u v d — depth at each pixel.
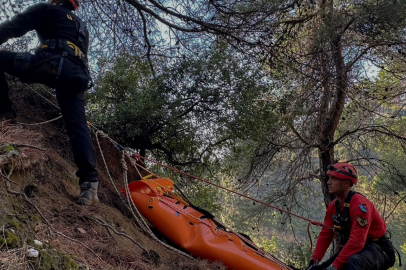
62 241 2.73
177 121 6.19
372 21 7.29
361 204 3.14
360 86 8.65
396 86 9.20
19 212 2.74
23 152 3.30
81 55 3.37
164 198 4.09
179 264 3.39
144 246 3.54
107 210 3.73
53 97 5.25
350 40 7.90
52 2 3.45
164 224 3.85
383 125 10.10
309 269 3.39
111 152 5.75
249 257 3.66
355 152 11.02
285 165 10.78
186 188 8.45
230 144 6.94
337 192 3.26
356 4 7.36
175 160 7.18
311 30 8.45
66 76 3.22
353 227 3.11
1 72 3.41
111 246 3.10
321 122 9.09
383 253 3.21
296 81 8.15
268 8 6.60
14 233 2.27
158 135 6.55
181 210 3.95
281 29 8.12
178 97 6.15
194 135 6.45
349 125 10.31
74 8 3.53
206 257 3.67
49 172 3.67
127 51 6.76
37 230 2.62
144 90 6.03
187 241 3.75
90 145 3.48
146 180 4.11
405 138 9.72
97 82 5.82
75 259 2.58
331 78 7.87
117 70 5.87
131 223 3.97
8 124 3.56
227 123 6.34
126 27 6.66
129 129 5.89
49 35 3.29
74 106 3.42
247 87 6.29
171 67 6.34
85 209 3.40
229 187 11.35
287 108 8.00
